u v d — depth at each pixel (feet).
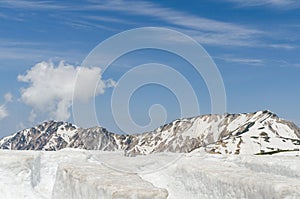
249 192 60.54
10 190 77.36
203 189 75.31
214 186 71.10
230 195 65.77
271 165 87.51
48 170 89.51
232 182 65.31
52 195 78.38
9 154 85.35
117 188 54.70
